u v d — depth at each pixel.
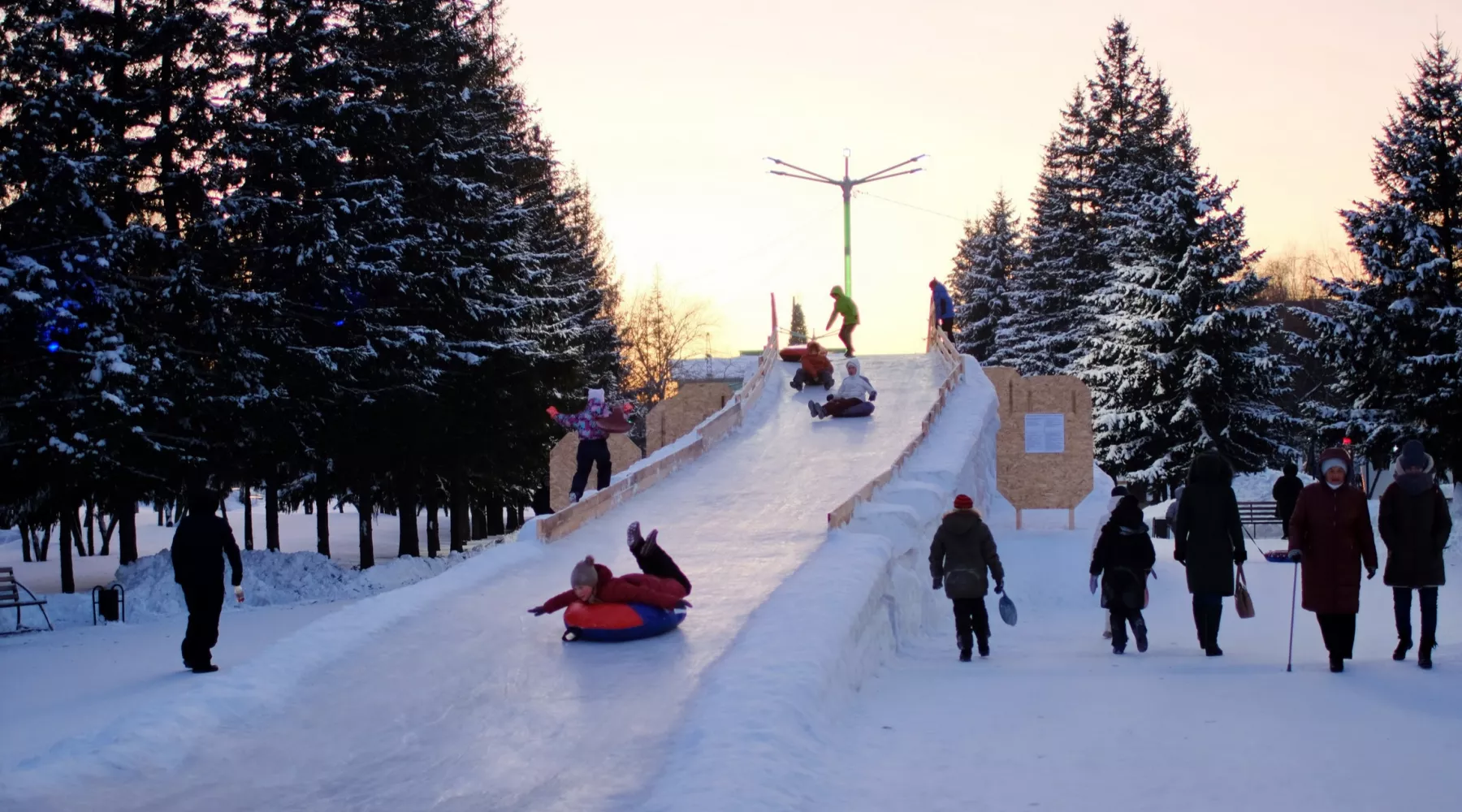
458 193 32.47
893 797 6.49
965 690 9.80
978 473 23.09
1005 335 59.66
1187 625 16.62
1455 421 31.56
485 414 33.28
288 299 28.55
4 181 23.00
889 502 18.33
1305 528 10.16
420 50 33.38
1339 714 8.06
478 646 10.66
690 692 9.02
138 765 7.52
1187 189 42.50
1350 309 34.31
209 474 27.53
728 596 12.35
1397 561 10.19
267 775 7.52
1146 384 42.50
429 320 32.50
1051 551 22.28
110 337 22.88
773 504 17.94
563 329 39.78
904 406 26.77
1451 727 7.57
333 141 29.80
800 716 7.87
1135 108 58.47
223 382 25.64
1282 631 15.59
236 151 26.72
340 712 8.80
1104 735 7.74
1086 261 58.38
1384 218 33.78
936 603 16.67
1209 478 11.96
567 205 57.81
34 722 10.76
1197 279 41.31
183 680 12.79
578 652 10.41
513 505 46.50
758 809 6.03
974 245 72.31
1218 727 7.80
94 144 24.61
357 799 7.02
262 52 29.23
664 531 16.28
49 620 20.45
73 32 25.70
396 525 63.25
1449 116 33.94
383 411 30.83
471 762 7.63
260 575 25.77
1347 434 33.97
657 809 6.18
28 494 25.31
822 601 11.09
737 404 26.03
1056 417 26.45
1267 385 41.94
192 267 24.16
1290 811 5.86
